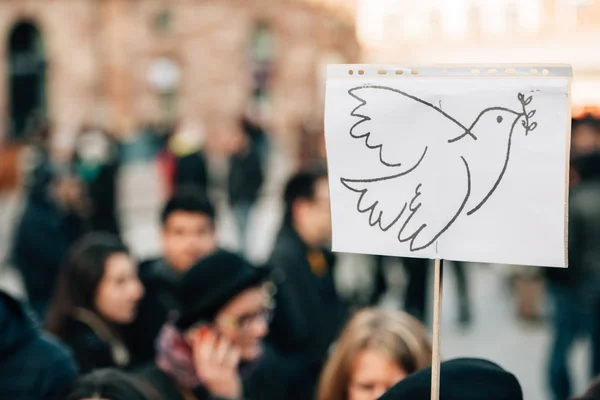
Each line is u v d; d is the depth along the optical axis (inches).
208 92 1451.8
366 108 102.0
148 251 652.7
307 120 556.7
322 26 1491.1
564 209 95.7
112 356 177.5
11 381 137.1
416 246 100.3
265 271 157.3
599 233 297.6
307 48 1501.0
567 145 95.4
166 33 1422.2
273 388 201.0
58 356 140.9
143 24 1396.4
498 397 100.3
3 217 828.0
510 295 456.1
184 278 151.9
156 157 1108.5
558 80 96.0
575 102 384.2
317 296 230.8
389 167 101.4
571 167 318.0
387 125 101.4
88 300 181.3
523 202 96.8
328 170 103.3
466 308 412.2
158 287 200.2
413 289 373.4
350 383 138.3
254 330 154.0
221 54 1459.2
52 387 137.6
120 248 184.5
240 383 157.6
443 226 99.3
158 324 191.9
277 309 220.5
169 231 223.9
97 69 1352.1
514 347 376.8
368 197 102.0
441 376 101.5
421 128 100.3
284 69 1504.7
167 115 1423.5
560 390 309.9
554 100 95.9
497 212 97.6
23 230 320.8
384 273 362.6
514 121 97.1
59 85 1323.8
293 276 227.6
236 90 1473.9
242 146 637.9
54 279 325.1
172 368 150.6
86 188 484.1
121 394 121.3
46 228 321.7
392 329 138.6
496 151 97.7
